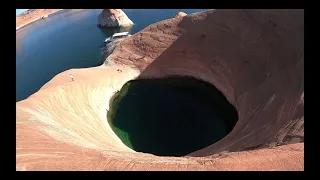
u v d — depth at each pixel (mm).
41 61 48719
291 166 12594
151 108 33312
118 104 34312
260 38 32781
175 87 37344
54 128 18391
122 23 61594
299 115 18812
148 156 17922
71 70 35812
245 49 33812
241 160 13727
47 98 24781
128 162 13969
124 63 39594
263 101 26344
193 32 38969
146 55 39812
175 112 32375
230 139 23031
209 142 27109
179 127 29719
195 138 27812
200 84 36969
